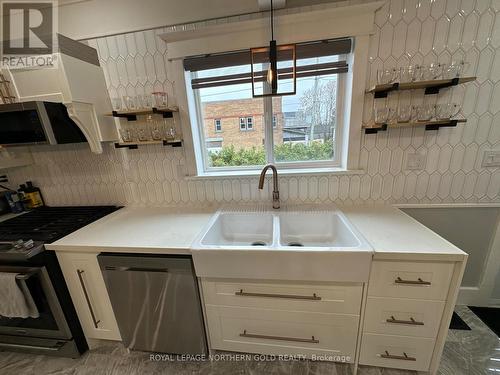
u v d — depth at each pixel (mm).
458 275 989
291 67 1351
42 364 1446
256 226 1525
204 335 1312
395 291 1072
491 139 1307
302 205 1580
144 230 1366
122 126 1587
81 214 1648
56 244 1231
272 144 1597
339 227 1376
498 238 1476
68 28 1465
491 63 1201
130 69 1482
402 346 1166
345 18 1206
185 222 1456
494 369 1272
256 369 1350
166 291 1210
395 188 1478
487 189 1393
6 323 1393
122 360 1442
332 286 1099
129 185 1746
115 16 1412
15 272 1208
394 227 1229
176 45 1371
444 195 1440
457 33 1185
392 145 1397
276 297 1165
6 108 1202
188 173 1644
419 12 1182
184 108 1485
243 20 1319
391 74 1249
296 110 1521
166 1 1348
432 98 1283
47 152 1734
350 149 1429
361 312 1133
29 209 1803
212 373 1339
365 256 998
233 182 1630
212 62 1381
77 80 1286
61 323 1339
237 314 1244
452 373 1255
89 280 1317
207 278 1188
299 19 1229
